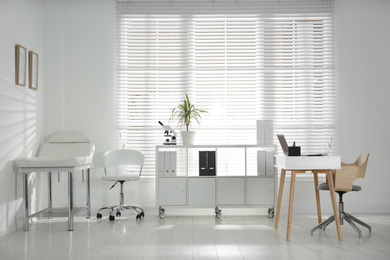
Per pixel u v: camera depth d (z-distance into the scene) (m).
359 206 5.77
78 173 5.77
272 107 5.86
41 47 5.64
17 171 4.82
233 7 5.85
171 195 5.37
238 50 5.89
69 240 4.15
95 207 5.77
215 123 5.88
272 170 5.39
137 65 5.87
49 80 5.73
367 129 5.82
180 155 5.87
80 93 5.82
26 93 5.12
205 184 5.36
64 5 5.83
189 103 5.59
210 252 3.67
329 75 5.83
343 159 5.82
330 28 5.84
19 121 4.92
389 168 5.79
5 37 4.58
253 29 5.89
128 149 5.59
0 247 3.88
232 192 5.37
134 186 5.80
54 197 5.75
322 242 4.02
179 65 5.88
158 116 5.88
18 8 4.91
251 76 5.87
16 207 4.80
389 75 5.82
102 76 5.83
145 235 4.37
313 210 5.75
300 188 5.76
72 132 5.49
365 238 4.18
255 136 5.88
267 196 5.38
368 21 5.84
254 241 4.09
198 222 5.12
